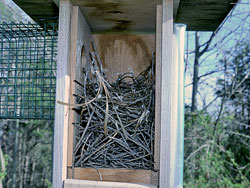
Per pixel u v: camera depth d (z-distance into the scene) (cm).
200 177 380
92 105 115
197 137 390
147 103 117
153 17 125
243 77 395
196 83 400
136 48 140
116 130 110
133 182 103
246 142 394
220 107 395
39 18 151
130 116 114
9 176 490
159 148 104
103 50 141
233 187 370
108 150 112
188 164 390
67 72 105
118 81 125
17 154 512
